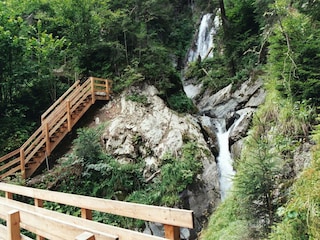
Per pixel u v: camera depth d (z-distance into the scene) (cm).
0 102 1091
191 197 796
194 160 872
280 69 558
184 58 2030
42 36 1281
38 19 1442
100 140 972
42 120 973
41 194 428
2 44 1055
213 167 888
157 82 1153
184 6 2344
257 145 416
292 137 502
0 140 991
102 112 1108
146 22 1616
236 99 1143
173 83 1207
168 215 267
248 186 375
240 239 402
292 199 341
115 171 845
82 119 1104
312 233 262
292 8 659
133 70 1153
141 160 914
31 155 902
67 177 847
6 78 1105
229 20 1421
